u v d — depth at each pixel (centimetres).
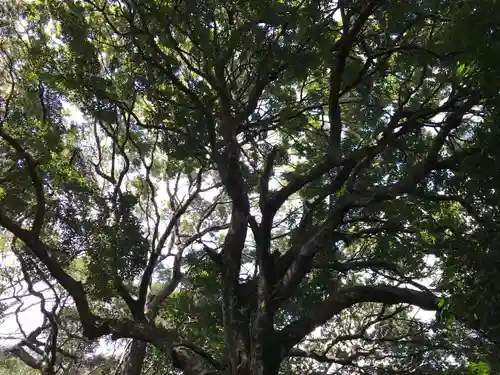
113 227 998
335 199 948
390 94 1045
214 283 991
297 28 903
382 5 880
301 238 900
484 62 631
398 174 961
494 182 688
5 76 1218
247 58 1045
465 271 674
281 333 787
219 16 1006
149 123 1132
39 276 1211
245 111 981
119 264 959
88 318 901
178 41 1068
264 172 968
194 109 1005
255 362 749
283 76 1022
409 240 887
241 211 931
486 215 721
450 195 834
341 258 1019
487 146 690
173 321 1126
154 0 887
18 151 906
